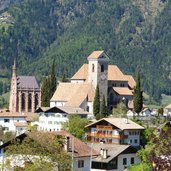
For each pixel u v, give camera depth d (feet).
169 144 406.62
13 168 638.53
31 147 641.81
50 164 622.95
